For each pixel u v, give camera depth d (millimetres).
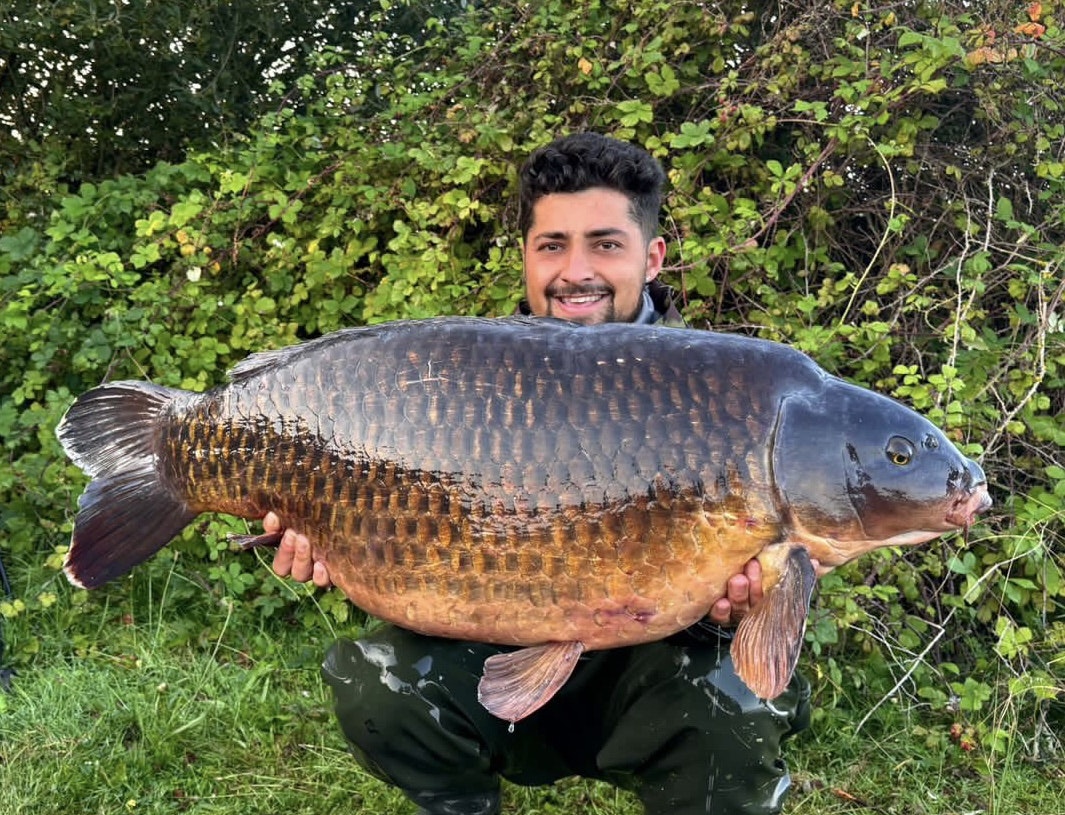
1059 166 3178
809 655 3020
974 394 3053
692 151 3541
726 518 1604
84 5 5383
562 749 2082
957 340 2996
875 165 3490
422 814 2008
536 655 1686
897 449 1611
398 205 3756
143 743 2686
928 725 2910
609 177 2170
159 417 1870
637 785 1966
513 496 1628
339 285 3803
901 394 2965
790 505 1604
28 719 2758
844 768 2715
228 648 3223
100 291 3939
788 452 1605
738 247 3213
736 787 1853
